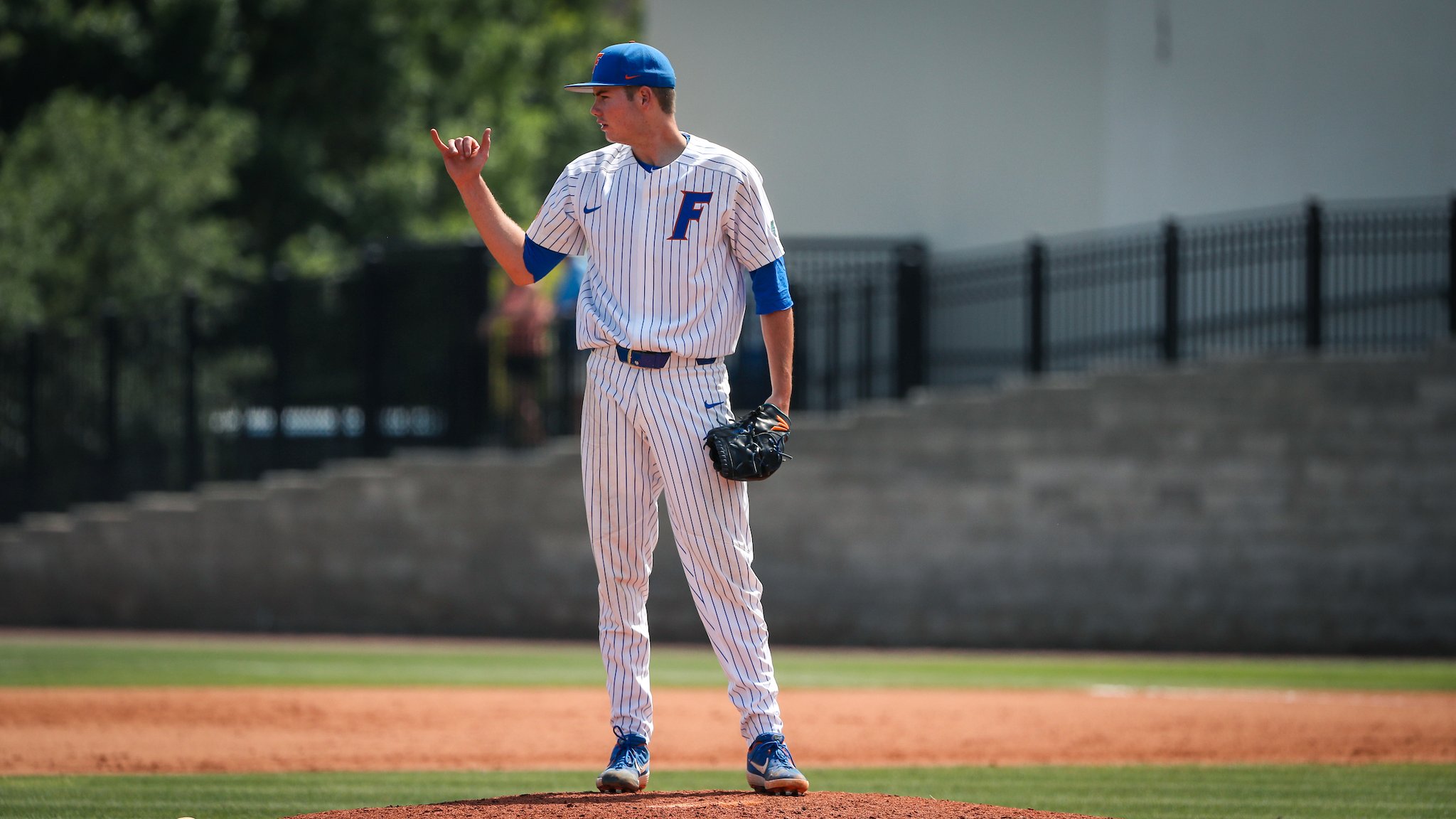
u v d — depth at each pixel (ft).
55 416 195.21
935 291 193.98
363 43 297.12
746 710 53.57
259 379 192.75
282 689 115.96
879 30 217.36
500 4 391.86
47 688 114.42
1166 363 168.66
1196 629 165.27
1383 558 162.81
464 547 181.47
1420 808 67.00
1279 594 164.25
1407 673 140.46
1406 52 188.03
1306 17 192.03
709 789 67.15
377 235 300.61
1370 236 175.73
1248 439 164.86
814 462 172.96
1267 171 193.57
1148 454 166.61
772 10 223.71
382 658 147.02
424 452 185.26
